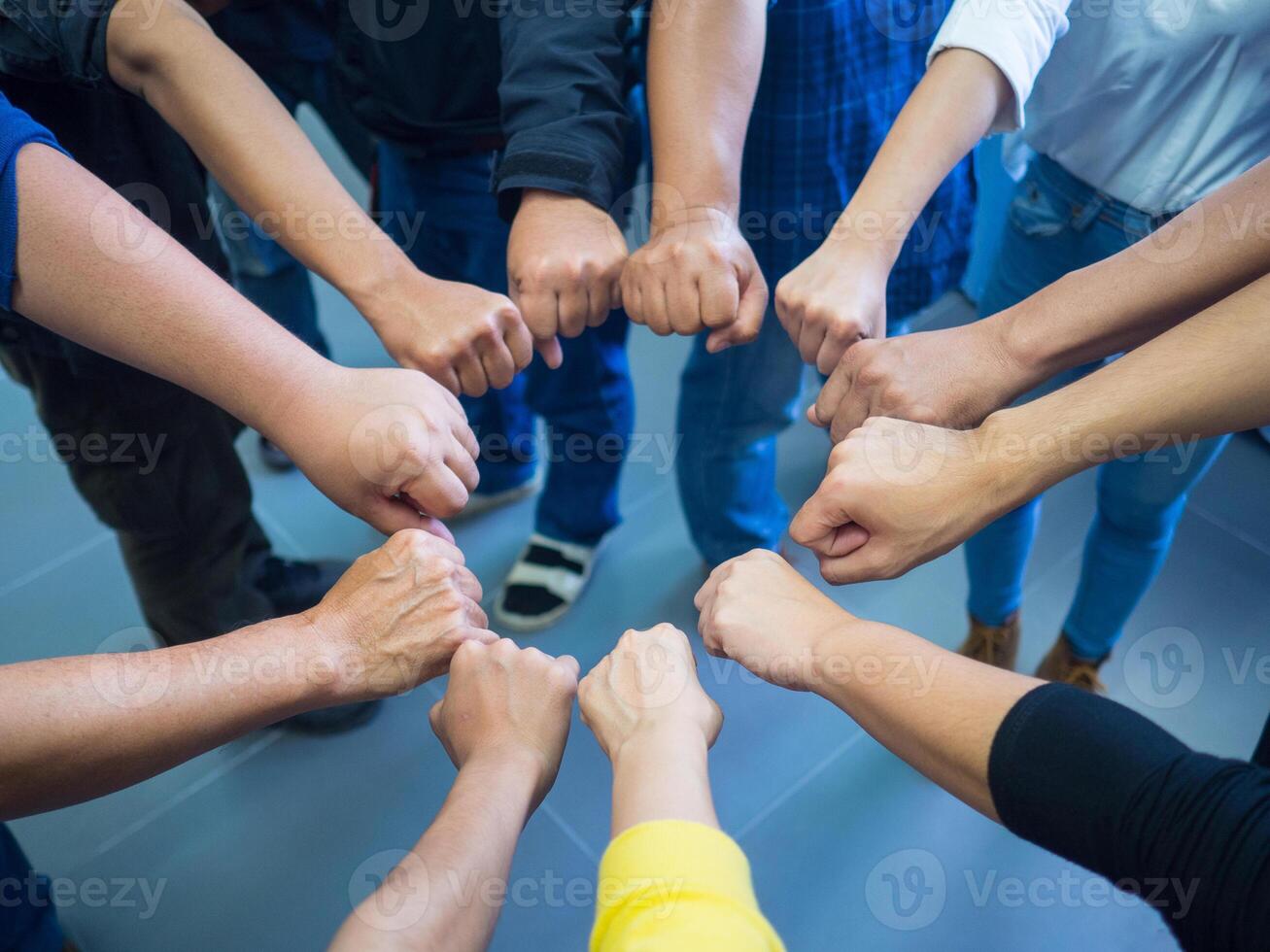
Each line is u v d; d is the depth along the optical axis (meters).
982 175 1.81
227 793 1.50
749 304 1.04
